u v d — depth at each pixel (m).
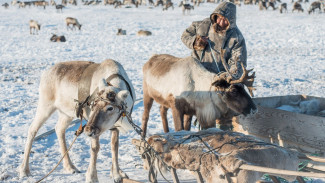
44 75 10.70
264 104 12.27
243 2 138.50
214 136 8.42
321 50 39.22
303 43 44.97
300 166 8.62
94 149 9.61
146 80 12.57
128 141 13.62
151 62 12.68
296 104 12.55
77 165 11.31
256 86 22.97
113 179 9.95
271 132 10.44
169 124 15.80
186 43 12.14
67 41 52.34
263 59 34.50
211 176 7.74
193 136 8.64
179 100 11.23
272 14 92.25
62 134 10.80
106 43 49.06
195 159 8.00
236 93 10.38
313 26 64.56
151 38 52.78
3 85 25.00
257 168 6.98
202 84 10.95
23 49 44.28
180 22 76.81
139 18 86.81
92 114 8.66
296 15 89.12
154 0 150.88
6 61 35.09
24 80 26.69
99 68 10.14
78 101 9.79
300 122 9.66
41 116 10.72
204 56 11.91
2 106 19.41
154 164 8.91
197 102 11.05
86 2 141.62
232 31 11.62
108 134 14.43
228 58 11.74
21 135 14.43
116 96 8.80
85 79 10.09
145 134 13.22
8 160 11.66
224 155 7.68
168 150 8.50
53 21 87.19
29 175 10.45
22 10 117.12
